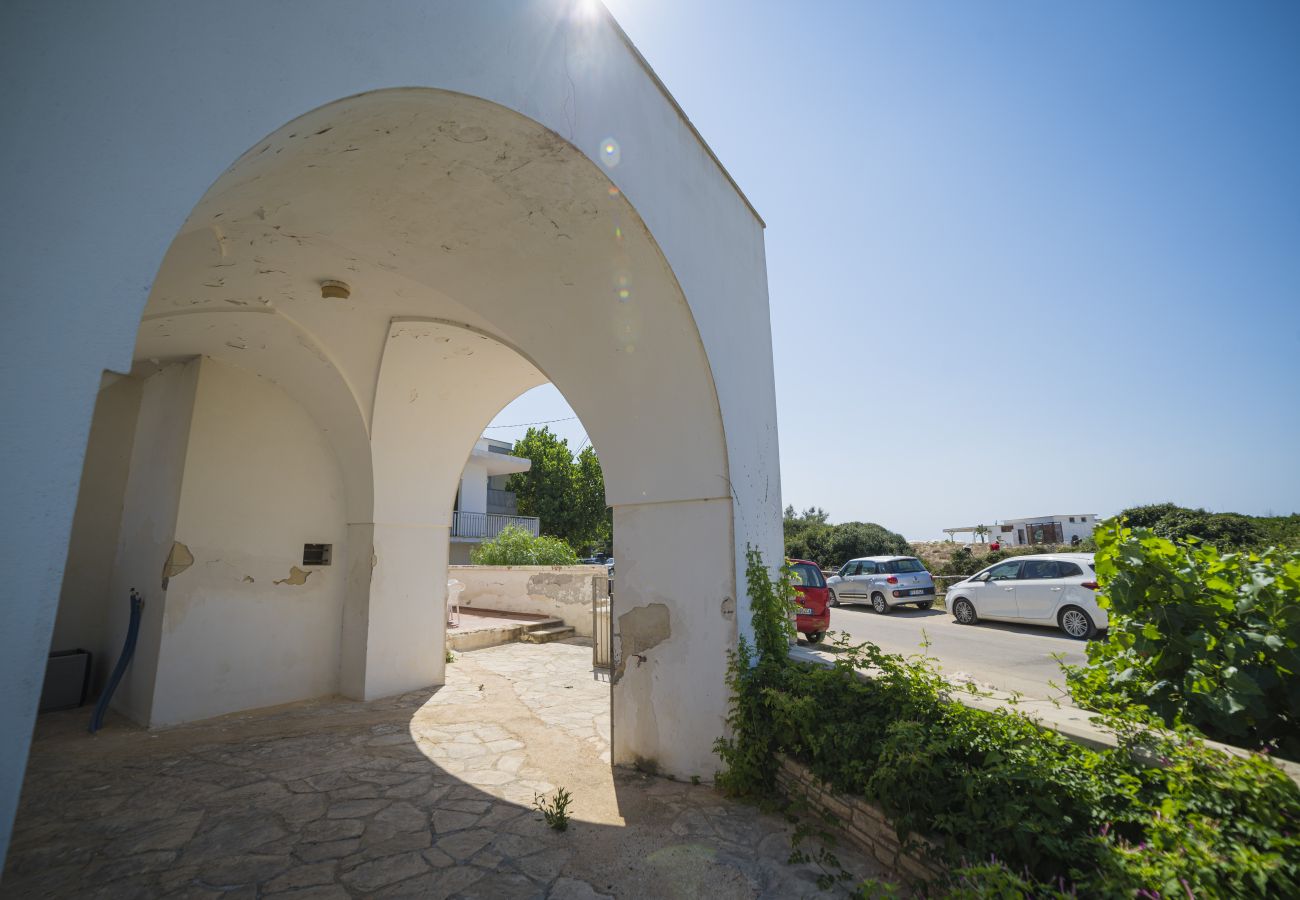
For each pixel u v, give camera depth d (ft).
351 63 8.04
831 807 11.21
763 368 18.71
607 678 24.84
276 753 16.10
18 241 5.18
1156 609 9.93
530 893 9.48
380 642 22.11
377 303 17.90
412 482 23.29
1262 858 5.95
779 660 14.14
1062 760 8.09
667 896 9.35
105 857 10.66
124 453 23.04
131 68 6.10
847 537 90.79
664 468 15.56
